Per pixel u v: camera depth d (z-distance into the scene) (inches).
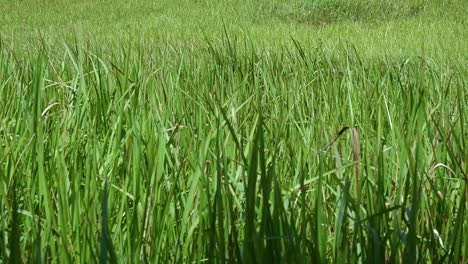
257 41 448.5
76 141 108.0
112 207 96.6
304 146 111.3
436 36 479.2
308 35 484.4
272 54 250.7
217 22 665.0
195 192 93.2
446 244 86.2
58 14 789.2
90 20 737.0
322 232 77.6
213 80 180.1
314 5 661.9
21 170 101.4
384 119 133.8
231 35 534.0
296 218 90.3
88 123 124.0
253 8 694.5
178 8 768.3
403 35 501.4
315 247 73.5
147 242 85.0
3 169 106.6
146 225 86.0
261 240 71.9
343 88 171.9
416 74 184.1
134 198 90.4
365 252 79.0
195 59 227.0
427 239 82.8
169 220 88.8
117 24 688.4
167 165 109.0
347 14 647.1
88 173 94.3
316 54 249.9
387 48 405.1
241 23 643.5
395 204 82.4
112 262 72.8
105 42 416.8
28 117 119.7
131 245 80.7
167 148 110.3
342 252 76.3
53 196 94.7
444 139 100.0
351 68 221.6
